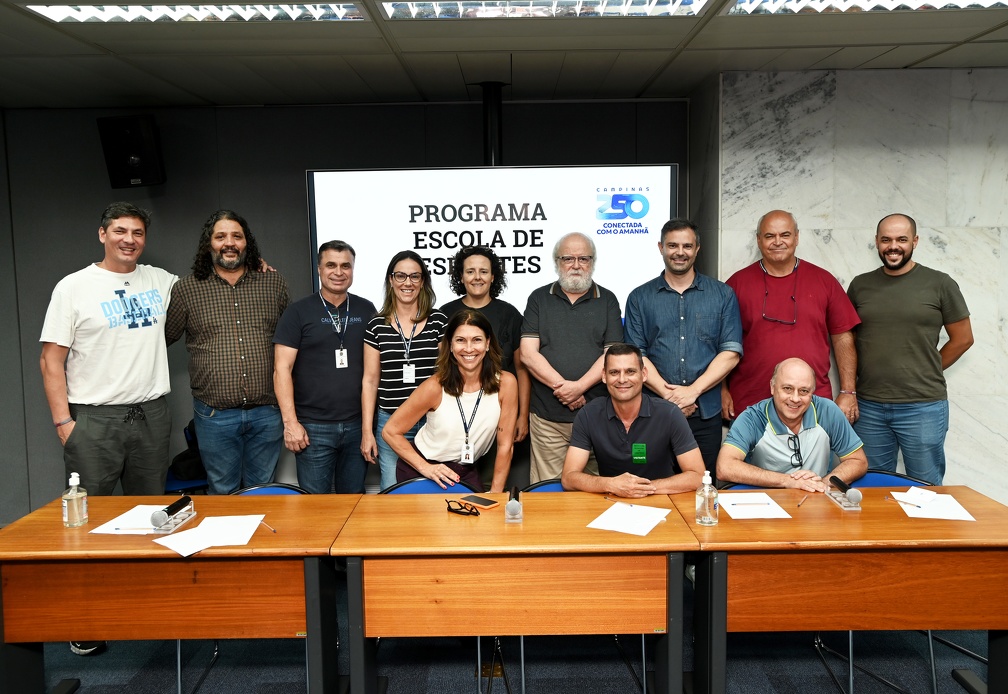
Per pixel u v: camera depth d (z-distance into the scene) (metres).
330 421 3.52
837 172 4.14
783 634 3.09
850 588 2.28
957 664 2.83
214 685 2.77
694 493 2.70
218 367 3.37
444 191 4.09
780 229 3.51
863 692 2.65
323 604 2.29
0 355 4.65
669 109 4.70
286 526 2.41
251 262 3.48
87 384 3.22
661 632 2.27
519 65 3.80
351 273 3.51
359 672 2.26
